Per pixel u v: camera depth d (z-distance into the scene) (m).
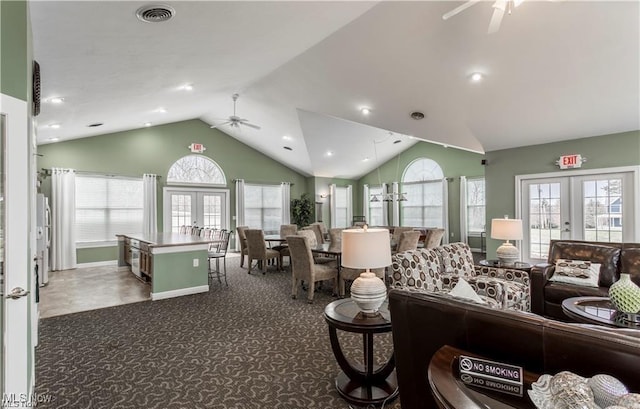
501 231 4.42
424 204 10.53
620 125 4.86
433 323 1.66
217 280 6.07
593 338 1.20
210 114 8.62
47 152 7.11
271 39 3.99
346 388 2.36
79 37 2.93
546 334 1.30
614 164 5.07
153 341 3.30
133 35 3.10
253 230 6.54
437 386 1.24
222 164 9.57
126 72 4.11
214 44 3.76
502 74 4.17
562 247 4.33
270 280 6.10
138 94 5.25
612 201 5.12
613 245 4.00
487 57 3.93
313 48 4.57
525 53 3.76
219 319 3.96
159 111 6.90
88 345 3.20
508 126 5.33
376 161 11.11
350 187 12.00
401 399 1.85
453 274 3.74
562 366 1.26
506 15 3.31
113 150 7.89
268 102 7.00
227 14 3.04
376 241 2.32
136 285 5.69
